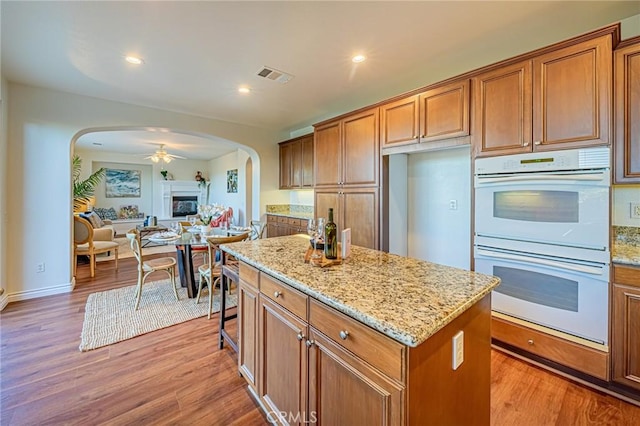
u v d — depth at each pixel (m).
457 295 1.14
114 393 1.85
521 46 2.47
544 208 2.01
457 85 2.53
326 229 1.66
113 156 8.84
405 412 0.87
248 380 1.81
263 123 5.21
